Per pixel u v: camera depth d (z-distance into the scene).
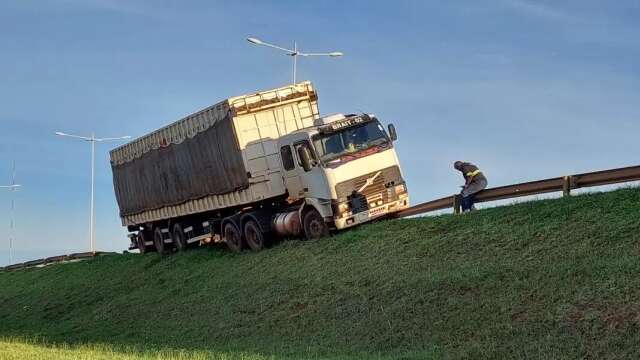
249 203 22.80
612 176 15.90
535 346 9.93
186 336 17.08
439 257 15.37
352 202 19.73
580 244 13.11
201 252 26.08
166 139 26.67
